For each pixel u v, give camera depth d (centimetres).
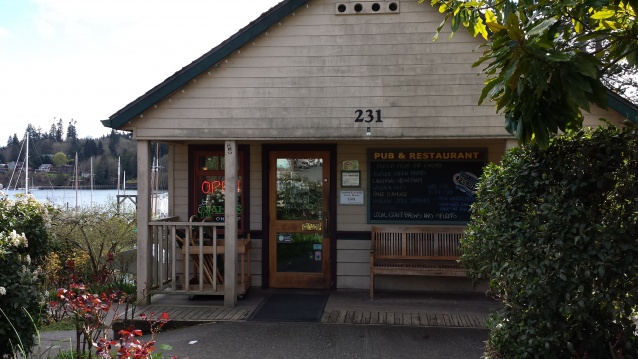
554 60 359
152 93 784
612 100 695
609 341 409
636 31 425
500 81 391
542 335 415
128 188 3828
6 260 525
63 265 982
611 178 391
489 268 459
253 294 888
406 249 894
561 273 381
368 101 778
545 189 425
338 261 921
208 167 952
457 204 905
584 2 379
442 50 766
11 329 526
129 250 1052
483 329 702
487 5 476
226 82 796
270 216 935
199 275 820
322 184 930
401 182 916
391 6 776
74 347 653
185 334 694
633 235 377
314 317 752
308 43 787
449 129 763
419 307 805
